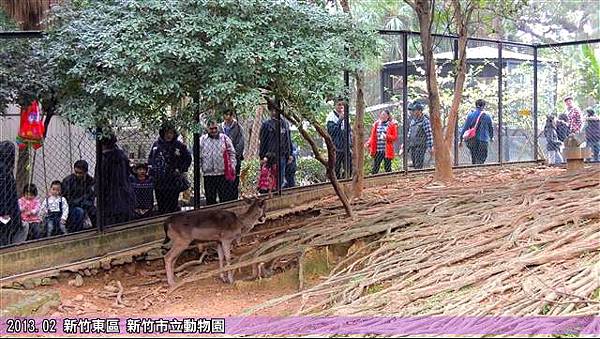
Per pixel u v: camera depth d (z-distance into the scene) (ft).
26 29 28.63
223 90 22.35
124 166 26.17
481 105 44.55
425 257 22.45
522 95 49.21
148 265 26.32
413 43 46.88
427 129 41.24
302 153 37.01
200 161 29.58
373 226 26.55
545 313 17.33
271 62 22.90
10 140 25.04
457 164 43.80
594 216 24.66
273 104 26.03
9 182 23.12
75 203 24.99
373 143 39.45
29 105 23.79
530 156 48.93
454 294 18.93
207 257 27.43
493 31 43.80
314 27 24.80
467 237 24.09
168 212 28.19
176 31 22.41
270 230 28.32
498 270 20.07
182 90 23.07
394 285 20.26
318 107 25.18
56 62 22.77
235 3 23.13
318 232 26.58
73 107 23.02
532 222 24.52
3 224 22.90
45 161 25.02
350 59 25.58
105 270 25.02
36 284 22.86
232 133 31.01
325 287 21.65
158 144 27.71
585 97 59.47
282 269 25.82
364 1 57.88
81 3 24.38
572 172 33.88
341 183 35.99
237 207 30.07
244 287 24.35
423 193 32.76
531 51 54.13
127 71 22.24
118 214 26.03
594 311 17.03
